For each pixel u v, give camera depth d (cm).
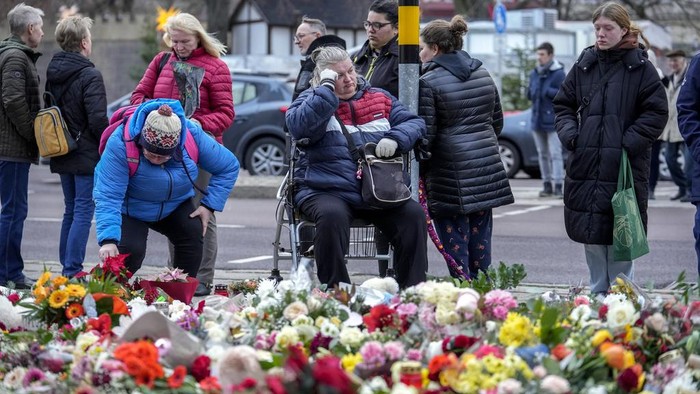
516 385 612
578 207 1236
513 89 4316
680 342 730
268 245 1984
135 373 642
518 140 3406
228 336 771
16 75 1396
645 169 1234
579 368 661
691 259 1795
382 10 1337
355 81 1158
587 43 4572
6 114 1410
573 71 1252
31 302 869
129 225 1162
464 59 1345
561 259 1808
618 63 1224
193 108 1376
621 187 1212
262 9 7194
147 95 1420
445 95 1312
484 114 1345
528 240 2047
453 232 1348
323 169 1136
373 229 1274
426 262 1136
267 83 3306
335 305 812
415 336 744
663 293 1198
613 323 734
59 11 7331
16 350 736
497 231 2178
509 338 693
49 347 747
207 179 1398
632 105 1216
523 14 4481
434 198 1335
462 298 748
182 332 703
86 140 1418
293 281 860
